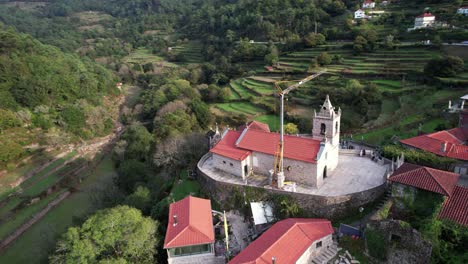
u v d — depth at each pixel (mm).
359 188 45469
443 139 53344
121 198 58062
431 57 99125
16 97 94438
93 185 73188
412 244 31625
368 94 86500
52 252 45656
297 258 33812
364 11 144000
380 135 70750
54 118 96812
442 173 35656
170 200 50281
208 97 118625
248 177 52281
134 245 38094
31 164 81500
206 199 50031
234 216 48375
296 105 98562
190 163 67188
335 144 51438
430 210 33656
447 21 115500
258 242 37250
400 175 36594
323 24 148500
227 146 55344
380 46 113250
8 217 66125
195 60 183250
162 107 100938
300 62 123812
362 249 36469
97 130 104500
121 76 168500
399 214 36438
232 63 151750
